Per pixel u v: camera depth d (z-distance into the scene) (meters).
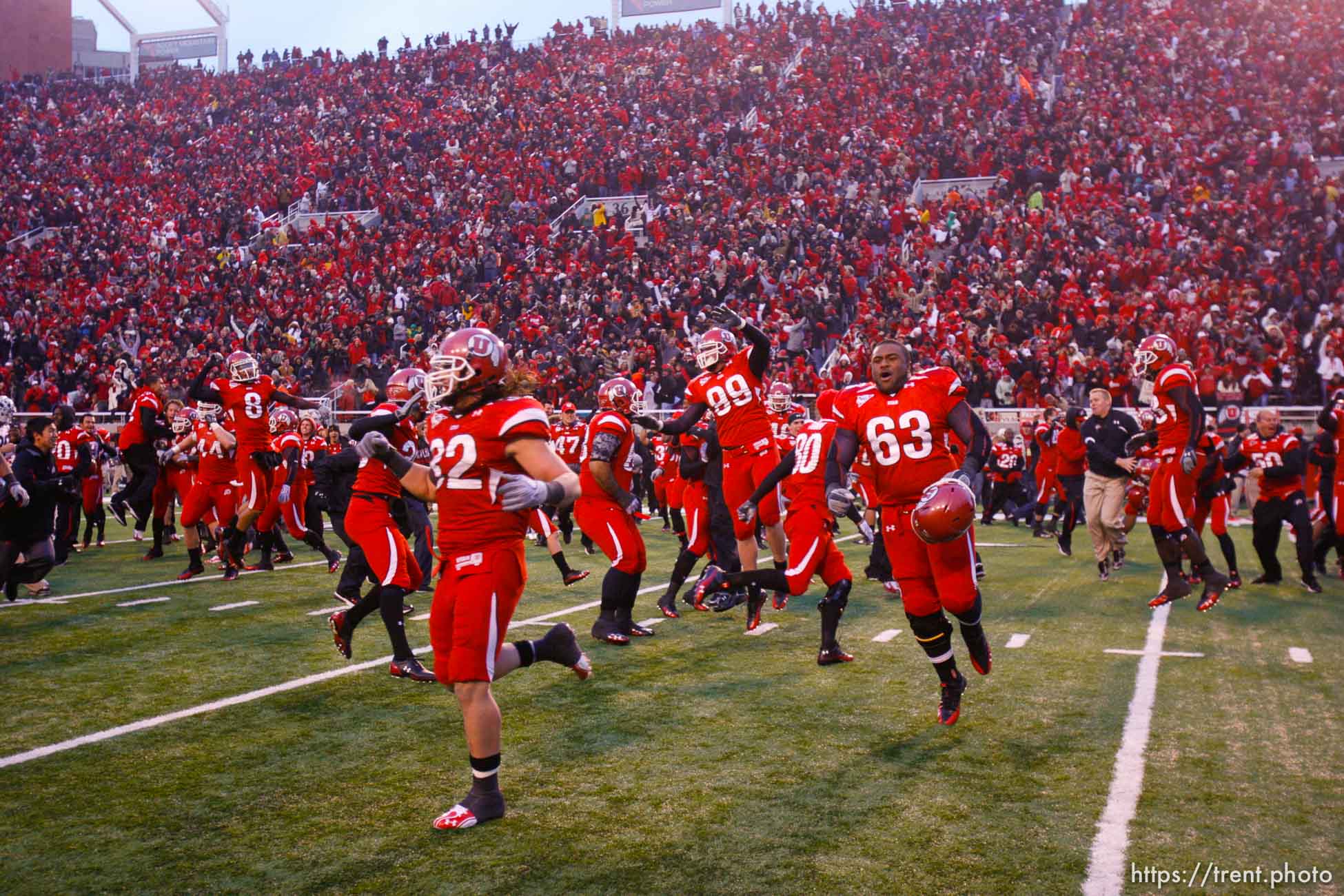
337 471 7.18
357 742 4.62
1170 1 32.25
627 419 6.77
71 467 11.41
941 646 4.75
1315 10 29.98
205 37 43.38
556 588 9.23
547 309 23.70
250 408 9.34
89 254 30.80
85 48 57.59
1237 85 28.11
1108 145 25.81
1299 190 23.19
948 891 3.08
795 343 21.66
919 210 25.12
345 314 25.11
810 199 24.98
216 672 5.97
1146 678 5.69
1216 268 20.94
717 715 5.01
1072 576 9.76
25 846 3.48
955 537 4.43
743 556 7.14
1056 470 12.47
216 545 11.52
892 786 3.99
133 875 3.25
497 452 3.58
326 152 33.84
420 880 3.20
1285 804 3.76
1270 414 8.91
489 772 3.66
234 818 3.72
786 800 3.85
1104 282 21.05
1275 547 9.10
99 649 6.61
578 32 37.69
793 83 31.08
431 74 37.25
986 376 18.89
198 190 33.91
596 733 4.72
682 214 26.55
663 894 3.08
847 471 4.85
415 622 7.54
